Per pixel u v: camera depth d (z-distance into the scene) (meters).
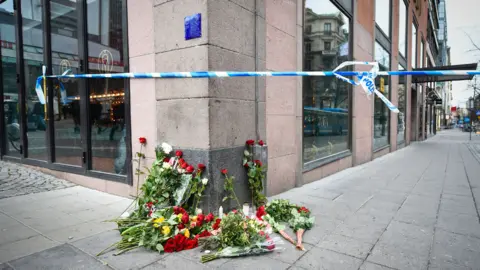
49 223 3.54
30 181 5.62
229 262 2.66
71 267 2.51
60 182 5.60
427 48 27.41
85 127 5.29
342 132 8.27
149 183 3.56
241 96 4.14
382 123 12.32
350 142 8.66
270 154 4.89
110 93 4.92
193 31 3.65
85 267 2.52
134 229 2.94
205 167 3.63
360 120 9.27
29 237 3.13
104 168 5.09
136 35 4.40
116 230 3.33
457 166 8.77
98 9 5.07
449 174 7.34
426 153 12.89
